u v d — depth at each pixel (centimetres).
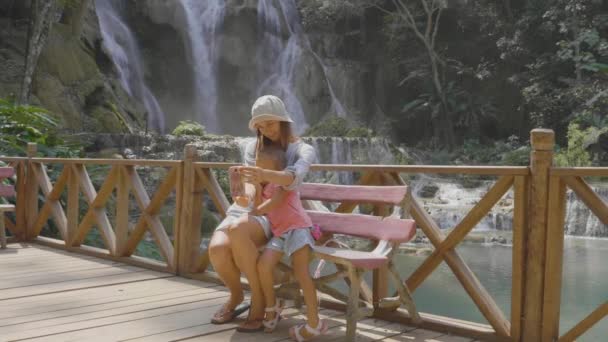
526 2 2211
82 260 489
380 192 290
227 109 2156
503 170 273
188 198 424
